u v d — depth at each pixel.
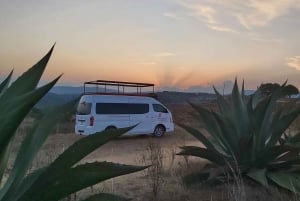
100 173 2.61
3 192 2.79
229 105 8.37
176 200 6.58
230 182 7.42
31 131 3.00
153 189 6.85
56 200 2.62
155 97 25.08
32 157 2.90
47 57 2.70
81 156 2.62
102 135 2.62
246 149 7.55
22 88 2.65
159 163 8.28
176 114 25.12
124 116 21.73
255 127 7.75
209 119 8.39
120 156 14.45
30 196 2.58
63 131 21.84
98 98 20.89
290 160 7.41
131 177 8.66
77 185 2.60
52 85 2.18
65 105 3.04
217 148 8.21
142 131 22.34
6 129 2.18
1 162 2.50
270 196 6.62
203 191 7.14
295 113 7.79
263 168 7.63
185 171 8.89
